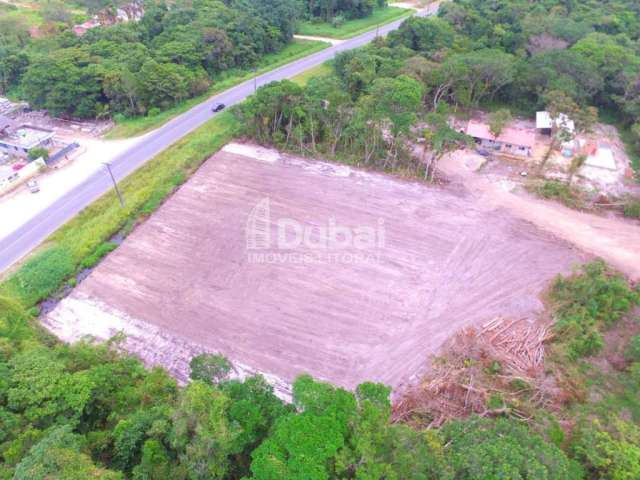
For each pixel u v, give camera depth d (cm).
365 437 1919
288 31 9388
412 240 4681
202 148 6131
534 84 7088
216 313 3894
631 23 9056
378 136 5778
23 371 2538
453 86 7056
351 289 4116
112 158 5994
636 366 3300
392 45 8375
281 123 6362
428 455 2059
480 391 3180
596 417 2953
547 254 4538
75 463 1938
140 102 7012
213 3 9756
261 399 2436
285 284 4162
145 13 9138
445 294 4078
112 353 3219
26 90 6881
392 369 3444
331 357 3534
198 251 4541
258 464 1861
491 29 8738
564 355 3456
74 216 4988
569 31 8206
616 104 7000
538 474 1950
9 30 8688
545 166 5934
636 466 2356
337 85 6619
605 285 3894
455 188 5503
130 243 4656
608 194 5419
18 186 5450
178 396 2791
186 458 2109
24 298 3994
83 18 10062
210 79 7925
